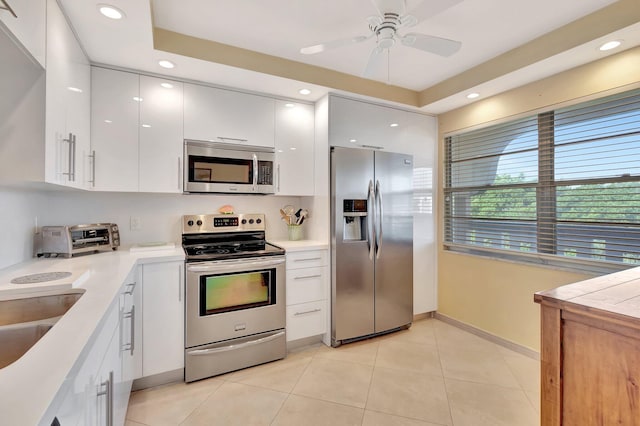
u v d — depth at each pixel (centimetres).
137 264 200
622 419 89
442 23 198
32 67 131
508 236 275
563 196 237
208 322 224
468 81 264
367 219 286
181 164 239
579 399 98
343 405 192
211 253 236
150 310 206
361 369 235
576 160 228
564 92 230
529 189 259
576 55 206
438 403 194
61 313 130
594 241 219
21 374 65
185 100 241
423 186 331
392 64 254
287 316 259
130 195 257
